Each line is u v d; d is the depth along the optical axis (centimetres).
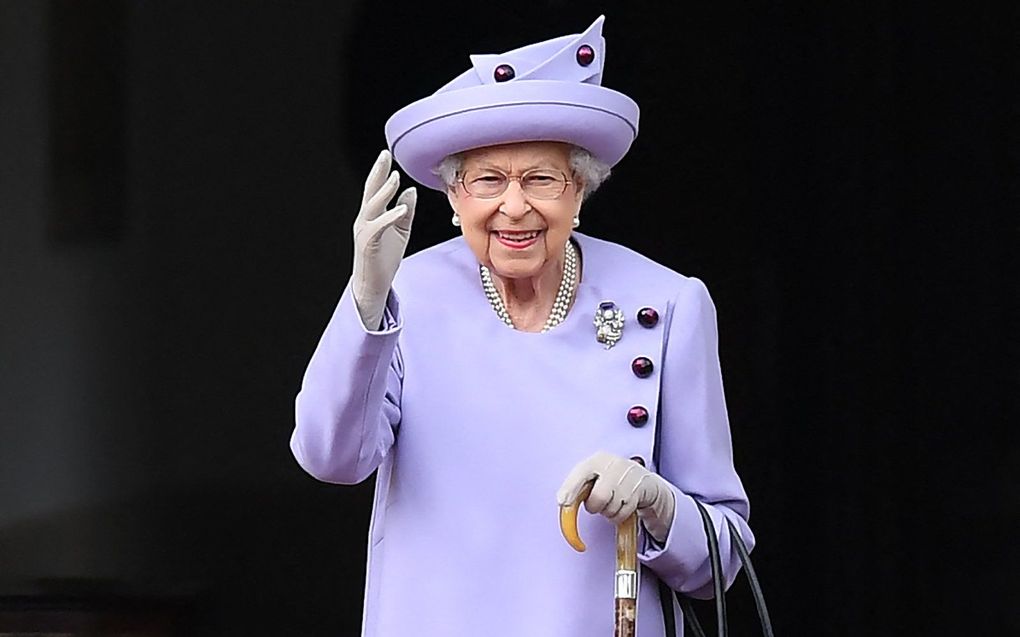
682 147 2159
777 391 2141
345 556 2142
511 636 1030
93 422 2139
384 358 987
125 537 2131
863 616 2109
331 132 2169
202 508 2141
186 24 2156
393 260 973
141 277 2148
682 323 1076
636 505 998
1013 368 2089
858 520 2117
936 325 2111
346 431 998
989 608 2081
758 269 2148
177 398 2147
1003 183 2094
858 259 2128
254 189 2162
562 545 1038
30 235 2141
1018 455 2081
